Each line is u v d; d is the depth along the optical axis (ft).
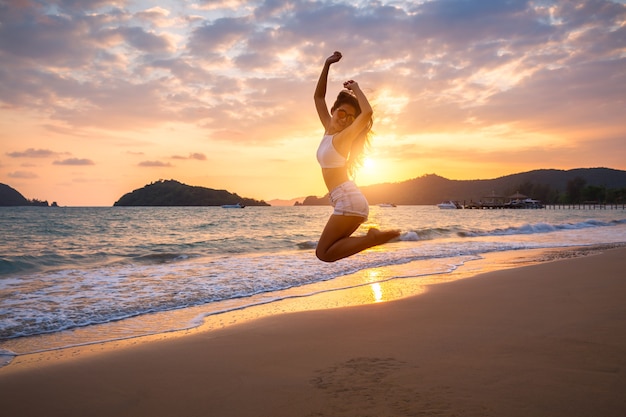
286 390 12.98
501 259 48.16
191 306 26.43
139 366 15.79
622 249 51.44
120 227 105.81
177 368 15.44
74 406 12.73
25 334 20.52
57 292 29.14
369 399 11.88
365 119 12.64
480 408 10.91
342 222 12.69
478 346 16.20
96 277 35.04
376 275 37.76
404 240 74.74
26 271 38.22
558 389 11.89
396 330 19.31
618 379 12.46
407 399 11.71
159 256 48.14
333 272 38.96
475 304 24.44
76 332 20.98
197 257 49.47
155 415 11.93
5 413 12.34
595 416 10.32
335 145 12.82
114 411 12.30
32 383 14.44
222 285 32.42
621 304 22.41
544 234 88.07
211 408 12.09
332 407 11.56
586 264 38.78
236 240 67.21
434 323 20.36
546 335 17.19
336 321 21.61
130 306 25.89
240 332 19.90
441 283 32.22
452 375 13.26
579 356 14.53
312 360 15.66
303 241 66.59
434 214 260.62
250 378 14.19
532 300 24.71
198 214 222.48
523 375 13.01
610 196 647.97
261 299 28.40
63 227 103.76
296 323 21.36
